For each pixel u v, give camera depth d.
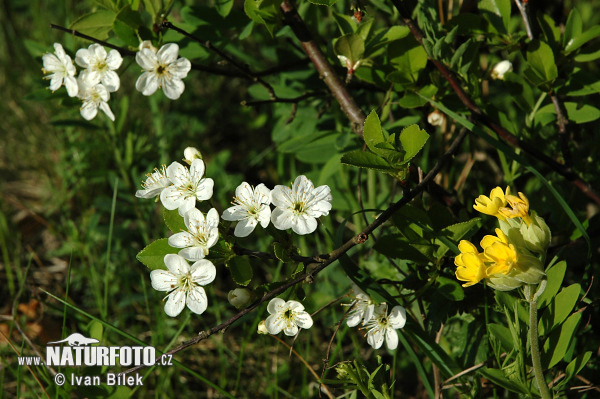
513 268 0.34
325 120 0.48
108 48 0.44
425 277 0.39
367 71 0.43
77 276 0.51
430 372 0.44
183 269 0.36
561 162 0.44
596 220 0.42
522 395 0.37
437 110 0.43
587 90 0.41
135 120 0.52
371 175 0.46
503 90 0.50
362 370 0.38
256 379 0.45
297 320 0.37
